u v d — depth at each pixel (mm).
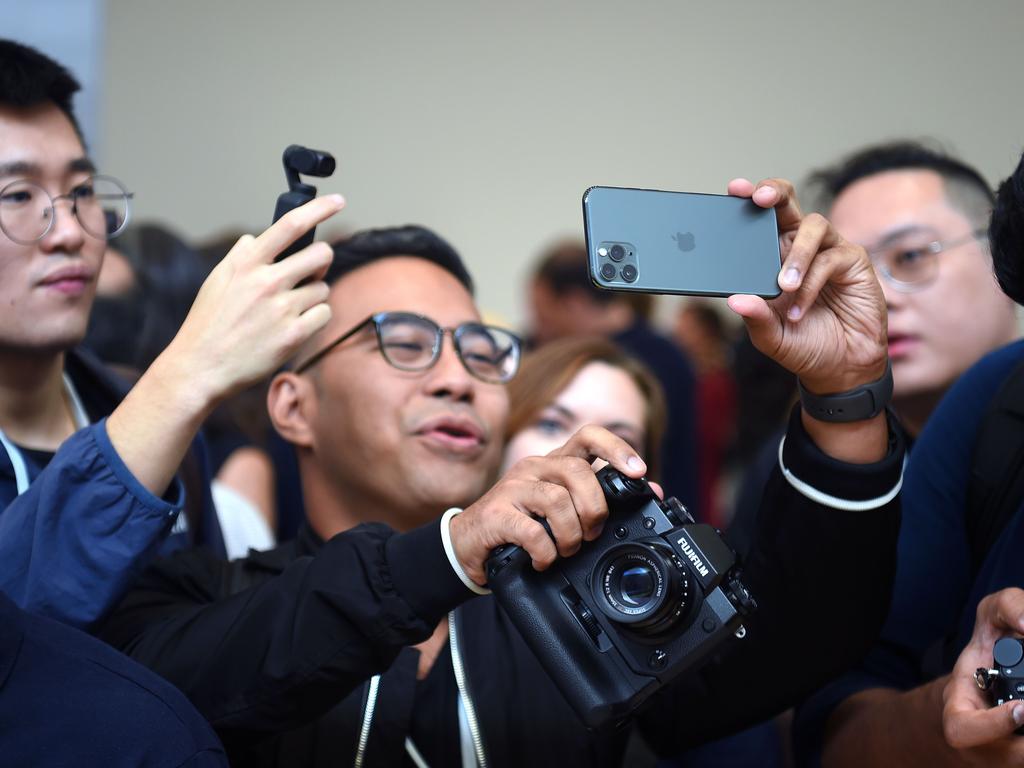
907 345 2035
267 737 1344
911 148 2186
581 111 5887
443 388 1630
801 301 1302
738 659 1436
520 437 2078
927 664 1551
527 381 2094
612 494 1269
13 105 1556
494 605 1573
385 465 1620
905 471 1663
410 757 1470
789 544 1370
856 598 1375
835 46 5688
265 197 5844
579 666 1262
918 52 5590
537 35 5910
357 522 1663
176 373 1326
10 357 1598
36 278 1554
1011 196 1280
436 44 5918
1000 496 1506
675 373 3723
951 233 2045
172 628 1391
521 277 5891
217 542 1897
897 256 2051
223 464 2490
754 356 2943
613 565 1269
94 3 5680
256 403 2623
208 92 5848
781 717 2117
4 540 1324
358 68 5895
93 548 1319
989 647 1271
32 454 1637
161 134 5816
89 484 1324
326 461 1662
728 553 1270
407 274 1716
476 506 1298
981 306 2037
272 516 2547
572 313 4000
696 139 5824
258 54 5871
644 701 1275
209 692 1325
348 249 1755
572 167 5887
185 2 5828
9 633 1101
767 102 5762
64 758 1074
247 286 1328
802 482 1357
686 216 1299
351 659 1297
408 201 5906
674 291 1277
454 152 5910
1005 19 5512
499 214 5906
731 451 4234
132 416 1333
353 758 1446
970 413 1599
